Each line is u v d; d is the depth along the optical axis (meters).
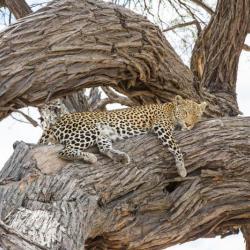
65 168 14.06
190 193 15.91
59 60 16.75
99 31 17.62
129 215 15.11
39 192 13.23
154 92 20.52
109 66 18.03
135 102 21.50
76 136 14.75
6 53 16.20
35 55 16.45
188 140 16.11
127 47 18.28
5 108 16.39
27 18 16.84
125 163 14.85
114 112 15.86
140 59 18.72
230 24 22.77
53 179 13.54
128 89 20.12
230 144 16.39
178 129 16.53
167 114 16.30
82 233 12.80
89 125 14.98
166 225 15.55
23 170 13.84
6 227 10.60
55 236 11.90
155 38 19.03
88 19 17.48
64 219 12.55
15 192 13.09
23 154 14.20
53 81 16.77
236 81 23.48
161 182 15.66
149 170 15.30
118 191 14.72
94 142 14.92
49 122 21.02
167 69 19.94
